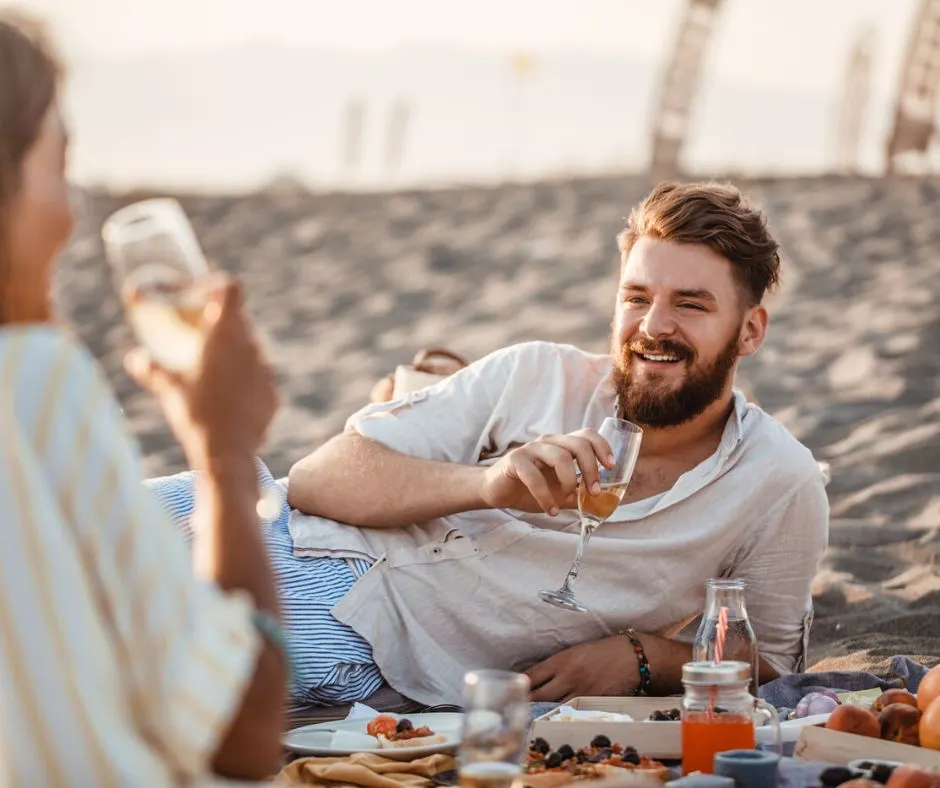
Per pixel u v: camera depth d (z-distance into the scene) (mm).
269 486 3859
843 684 3395
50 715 1556
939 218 16891
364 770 2711
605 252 18250
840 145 24938
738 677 2533
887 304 12680
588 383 3854
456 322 15477
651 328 3562
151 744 1645
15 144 1745
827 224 17016
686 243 3568
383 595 3734
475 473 3588
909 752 2586
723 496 3668
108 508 1632
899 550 5559
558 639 3738
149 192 24484
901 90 20578
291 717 3576
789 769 2523
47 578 1576
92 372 1695
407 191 23438
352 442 3826
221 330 1885
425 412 3832
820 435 8211
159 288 1927
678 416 3609
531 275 17484
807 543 3717
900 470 7078
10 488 1588
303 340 15531
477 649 3766
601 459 3277
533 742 2781
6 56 1741
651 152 22875
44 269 1807
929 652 4328
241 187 25188
